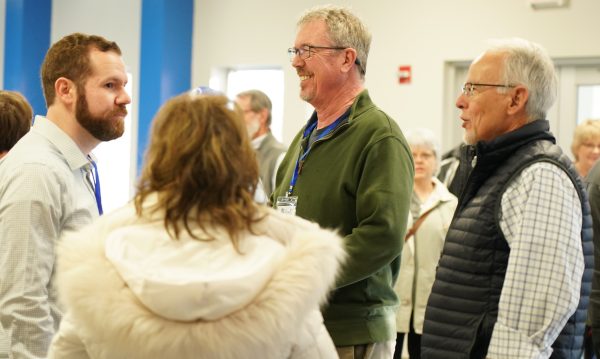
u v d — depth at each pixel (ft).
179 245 4.25
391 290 7.57
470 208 6.60
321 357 4.57
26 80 24.86
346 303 7.21
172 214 4.28
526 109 6.73
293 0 21.52
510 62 6.73
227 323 4.09
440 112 19.52
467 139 7.00
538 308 5.94
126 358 4.12
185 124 4.40
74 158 7.34
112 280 4.12
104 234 4.37
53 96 7.50
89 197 7.48
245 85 23.15
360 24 7.93
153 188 4.39
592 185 11.15
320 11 7.91
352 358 7.21
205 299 3.98
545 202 6.10
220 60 22.56
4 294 6.53
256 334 4.11
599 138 14.52
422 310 12.71
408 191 7.22
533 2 18.31
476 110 6.86
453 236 6.68
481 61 6.90
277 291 4.17
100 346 4.21
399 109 19.95
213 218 4.31
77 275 4.14
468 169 7.08
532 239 6.01
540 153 6.35
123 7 24.06
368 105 7.66
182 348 4.03
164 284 3.94
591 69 18.78
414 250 12.85
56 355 4.50
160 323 4.03
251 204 4.42
